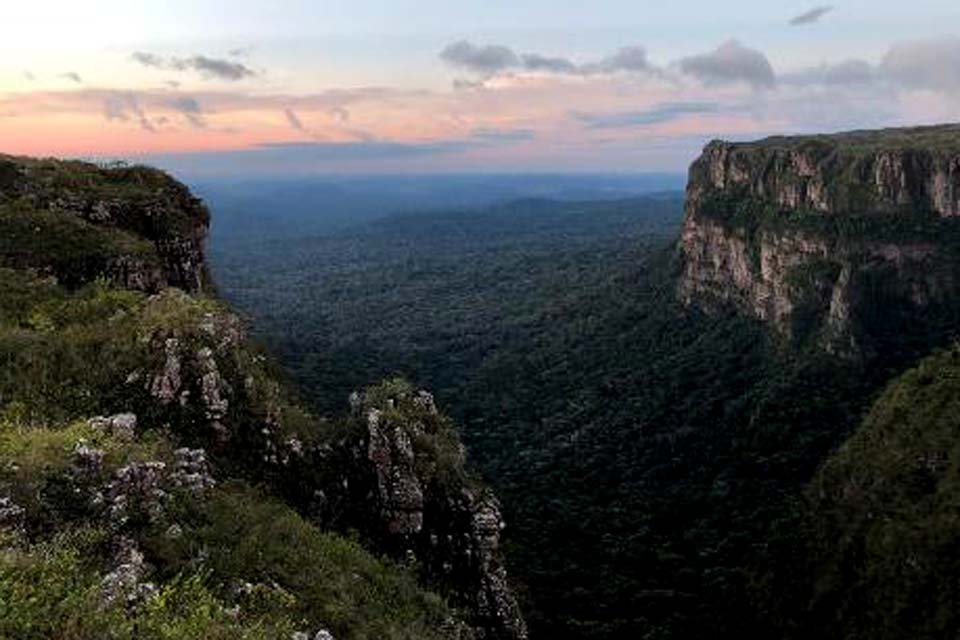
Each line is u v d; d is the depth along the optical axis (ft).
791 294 617.62
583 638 269.23
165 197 178.50
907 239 585.22
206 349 103.86
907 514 272.92
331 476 108.37
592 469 483.92
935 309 565.94
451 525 113.80
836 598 275.18
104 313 121.39
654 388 621.72
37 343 103.45
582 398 634.43
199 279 176.24
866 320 561.84
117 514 70.54
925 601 242.58
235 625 59.67
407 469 111.14
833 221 619.26
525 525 377.71
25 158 178.50
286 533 86.63
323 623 74.33
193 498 81.10
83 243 144.97
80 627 49.44
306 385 454.81
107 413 95.55
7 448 73.72
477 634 104.47
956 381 310.45
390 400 121.29
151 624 53.31
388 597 89.56
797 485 409.28
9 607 48.29
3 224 142.82
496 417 609.42
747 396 557.33
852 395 510.17
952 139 639.35
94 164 184.96
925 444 292.20
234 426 101.81
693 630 285.64
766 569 312.29
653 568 341.21
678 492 437.17
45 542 63.77
